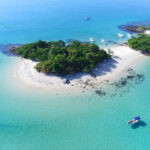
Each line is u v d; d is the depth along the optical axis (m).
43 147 35.12
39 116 41.59
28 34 90.00
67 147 35.03
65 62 53.88
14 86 50.97
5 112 42.88
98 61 59.53
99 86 50.28
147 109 43.00
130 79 53.22
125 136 36.97
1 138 37.06
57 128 38.81
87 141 36.09
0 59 65.44
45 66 53.66
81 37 85.56
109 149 34.59
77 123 39.75
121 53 67.75
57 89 49.16
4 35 88.50
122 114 41.72
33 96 47.16
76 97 46.50
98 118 40.81
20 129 38.88
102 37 84.56
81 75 54.31
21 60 64.12
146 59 63.41
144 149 34.59
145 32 87.31
